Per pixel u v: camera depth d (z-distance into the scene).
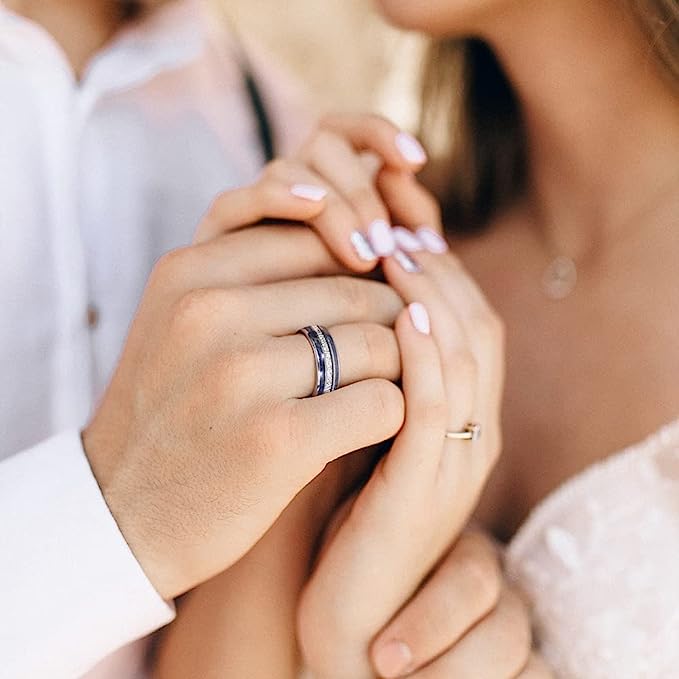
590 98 0.49
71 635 0.40
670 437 0.45
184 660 0.46
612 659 0.44
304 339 0.40
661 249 0.49
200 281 0.42
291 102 0.61
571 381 0.49
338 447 0.38
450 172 0.56
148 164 0.54
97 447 0.41
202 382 0.39
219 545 0.39
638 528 0.45
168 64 0.53
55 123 0.50
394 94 0.67
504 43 0.49
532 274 0.52
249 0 1.09
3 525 0.40
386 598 0.42
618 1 0.47
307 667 0.45
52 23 0.51
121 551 0.40
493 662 0.42
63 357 0.51
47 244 0.51
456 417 0.42
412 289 0.43
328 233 0.43
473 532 0.46
